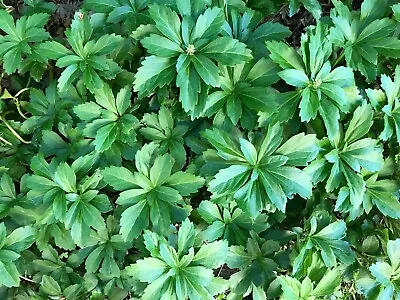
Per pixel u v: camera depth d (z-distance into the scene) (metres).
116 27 0.57
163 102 0.54
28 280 0.55
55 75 0.65
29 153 0.61
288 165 0.48
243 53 0.49
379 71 0.56
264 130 0.51
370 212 0.58
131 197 0.48
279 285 0.51
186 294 0.47
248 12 0.57
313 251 0.51
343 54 0.55
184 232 0.48
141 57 0.56
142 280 0.46
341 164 0.51
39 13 0.58
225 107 0.51
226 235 0.53
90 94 0.57
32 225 0.52
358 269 0.56
